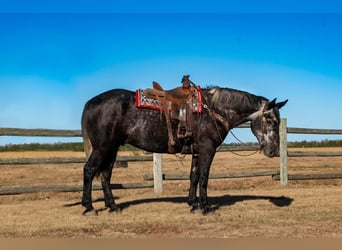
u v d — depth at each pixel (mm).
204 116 6941
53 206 8320
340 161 23094
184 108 6941
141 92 7035
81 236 5695
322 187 11250
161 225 6324
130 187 10023
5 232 5930
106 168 7395
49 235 5758
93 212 7117
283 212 7320
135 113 6977
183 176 10602
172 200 8945
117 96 7023
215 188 11172
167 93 7047
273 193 10000
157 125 6973
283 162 11477
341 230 5969
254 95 7180
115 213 7277
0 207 8203
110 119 6898
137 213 7324
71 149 34625
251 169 17047
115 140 6996
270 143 6949
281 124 11445
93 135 6965
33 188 8859
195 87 7082
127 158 10141
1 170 18766
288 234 5746
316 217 6871
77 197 9703
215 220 6668
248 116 7129
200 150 6969
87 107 7082
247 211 7438
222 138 7098
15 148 33312
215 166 19203
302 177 11719
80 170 18859
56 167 21141
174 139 7012
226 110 7039
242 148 10922
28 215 7277
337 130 12094
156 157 10312
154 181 10328
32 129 9164
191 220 6668
